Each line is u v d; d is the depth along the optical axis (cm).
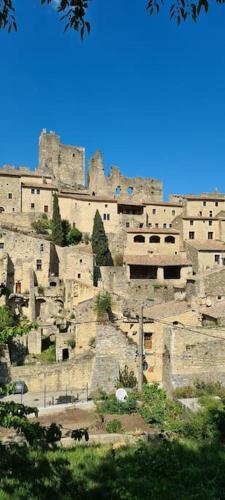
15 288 8088
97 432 3184
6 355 5272
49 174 12119
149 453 2206
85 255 8456
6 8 1080
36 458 2195
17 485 1791
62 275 8581
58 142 13788
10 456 2183
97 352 4778
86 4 1048
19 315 7506
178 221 10612
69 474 1961
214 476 1875
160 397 3881
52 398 4384
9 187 10675
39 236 9356
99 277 8500
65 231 10025
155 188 13638
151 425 3347
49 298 7838
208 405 3256
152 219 11369
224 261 9312
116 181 13338
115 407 3734
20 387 4606
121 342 4822
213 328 4241
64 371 4875
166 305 6031
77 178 14000
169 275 9244
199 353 4166
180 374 4097
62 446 2580
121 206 11031
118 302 6694
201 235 10469
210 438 2728
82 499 1705
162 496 1661
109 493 1717
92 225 10456
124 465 2041
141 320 4084
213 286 7325
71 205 10462
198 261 9119
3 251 8125
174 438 2698
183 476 1880
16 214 10238
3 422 1295
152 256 9431
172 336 4156
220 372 4181
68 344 6044
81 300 7556
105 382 4688
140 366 4056
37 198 10781
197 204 11556
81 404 3953
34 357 6178
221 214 11350
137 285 8431
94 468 2042
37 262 8244
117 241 9969
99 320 5284
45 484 1825
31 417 3603
